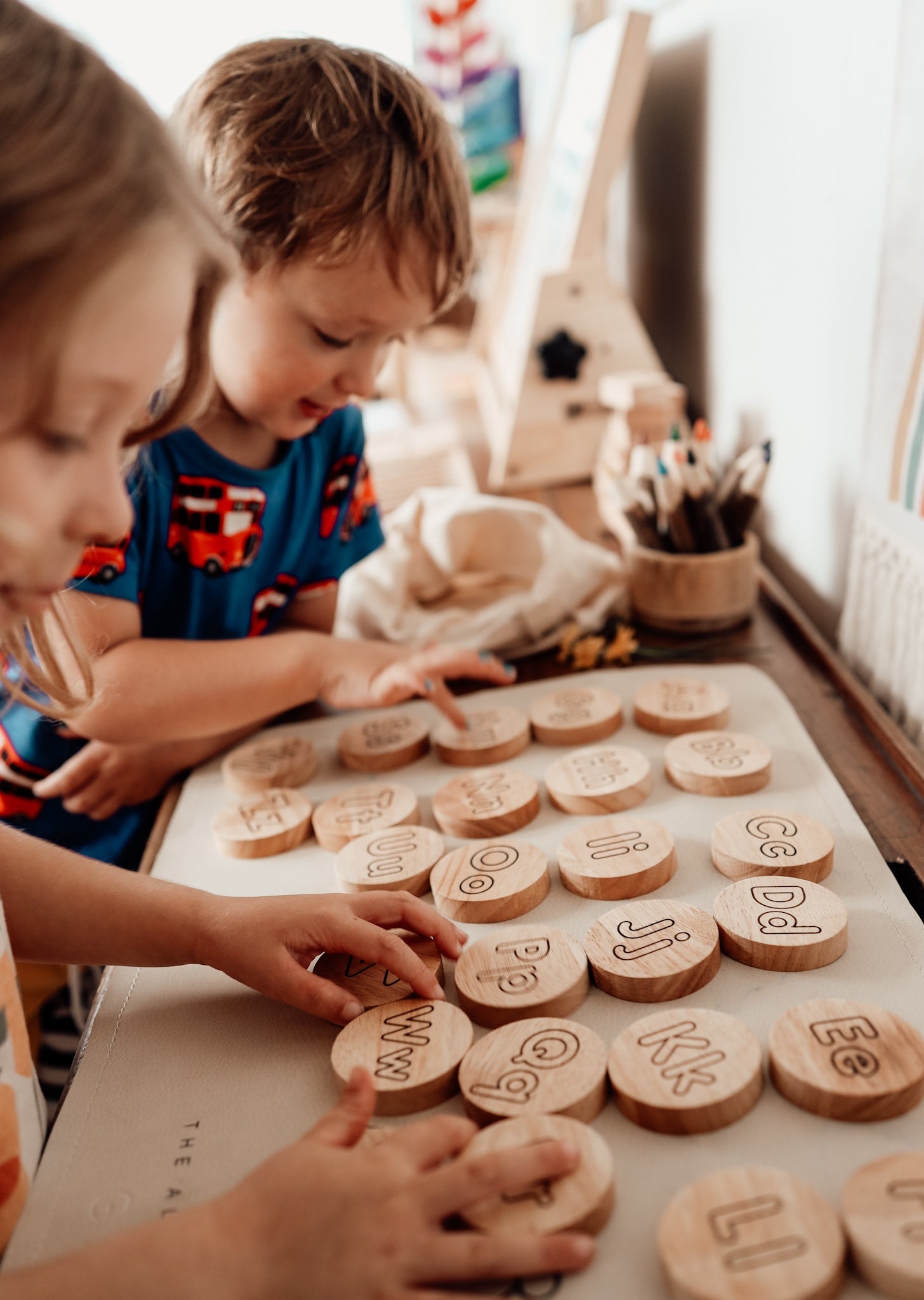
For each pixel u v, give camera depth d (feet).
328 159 2.15
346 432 2.99
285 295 2.21
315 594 3.12
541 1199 1.15
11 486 1.12
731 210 3.32
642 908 1.65
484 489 4.05
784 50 2.72
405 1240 1.07
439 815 2.00
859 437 2.39
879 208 2.18
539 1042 1.41
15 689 1.71
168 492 2.60
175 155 1.28
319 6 6.38
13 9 1.19
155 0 6.19
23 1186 1.37
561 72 4.55
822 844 1.74
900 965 1.51
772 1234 1.08
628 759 2.10
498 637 2.78
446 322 6.91
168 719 2.35
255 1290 1.05
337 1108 1.29
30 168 1.08
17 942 1.67
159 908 1.66
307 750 2.36
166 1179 1.30
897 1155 1.17
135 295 1.16
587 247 3.73
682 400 3.43
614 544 3.44
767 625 2.81
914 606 2.03
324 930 1.59
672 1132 1.26
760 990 1.49
